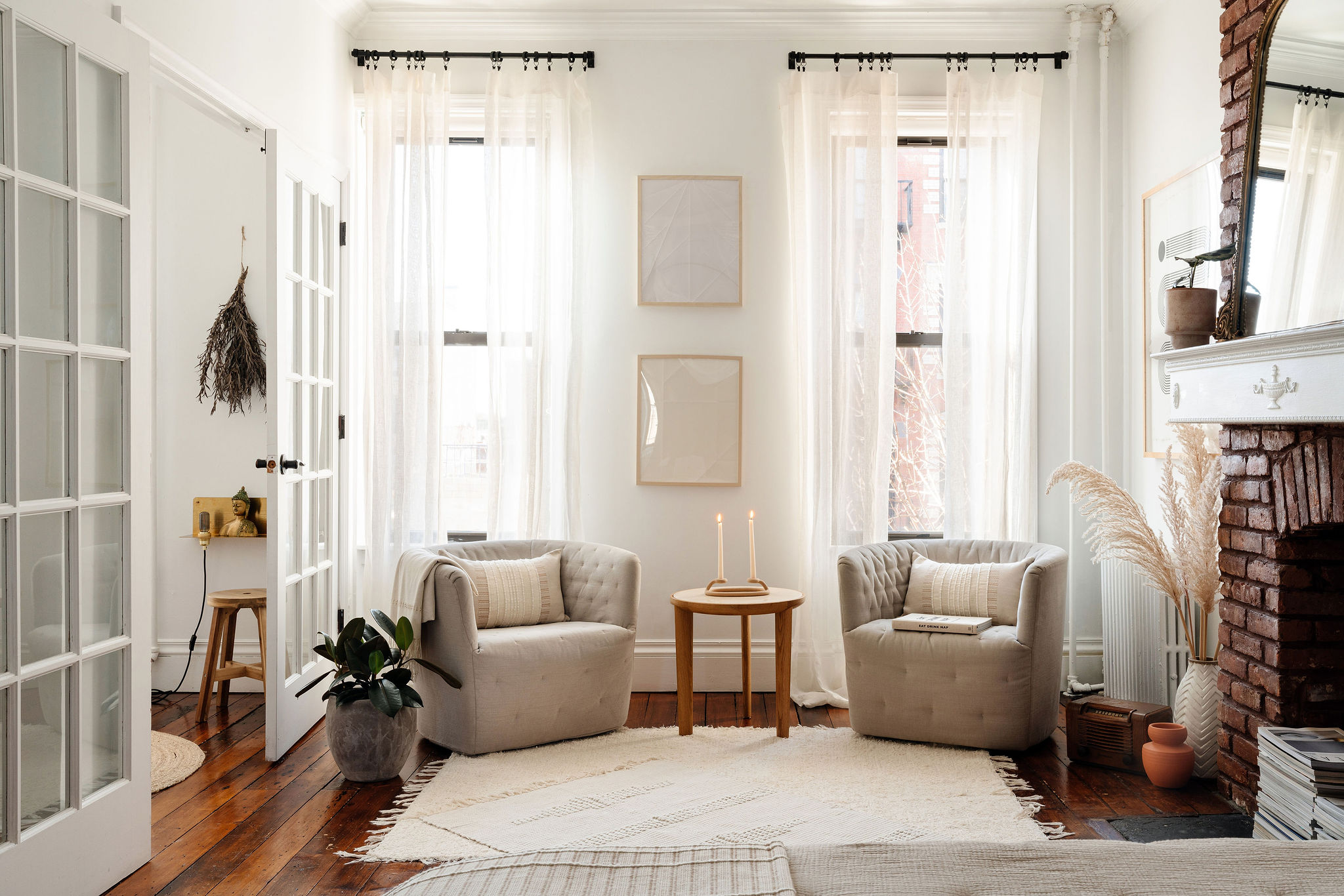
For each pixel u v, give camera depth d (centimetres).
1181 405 306
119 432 248
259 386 437
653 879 120
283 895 233
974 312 438
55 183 224
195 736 368
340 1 416
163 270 441
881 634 356
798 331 433
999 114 435
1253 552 282
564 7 434
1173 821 273
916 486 460
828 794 298
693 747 349
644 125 444
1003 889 117
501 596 372
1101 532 361
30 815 216
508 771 321
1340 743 226
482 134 453
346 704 311
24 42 217
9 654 211
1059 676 357
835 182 432
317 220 392
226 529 430
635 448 445
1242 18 292
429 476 432
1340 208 242
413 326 432
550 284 439
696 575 444
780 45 443
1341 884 117
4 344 209
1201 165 369
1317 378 227
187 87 306
